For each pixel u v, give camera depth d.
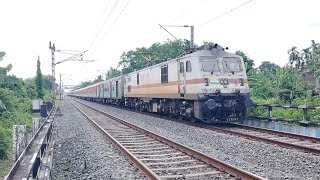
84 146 13.81
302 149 11.47
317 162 9.82
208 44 19.77
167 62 23.38
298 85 24.36
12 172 6.11
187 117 21.55
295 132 16.09
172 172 8.98
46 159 8.79
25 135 11.24
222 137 14.73
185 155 11.22
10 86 28.44
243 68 19.31
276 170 9.32
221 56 19.23
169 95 23.03
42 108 23.06
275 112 19.02
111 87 47.44
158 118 25.08
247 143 12.95
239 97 18.84
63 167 10.70
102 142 14.45
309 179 8.33
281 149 11.60
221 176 8.44
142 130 17.39
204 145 13.43
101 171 9.43
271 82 26.67
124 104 41.53
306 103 18.30
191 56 19.52
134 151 12.11
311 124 15.70
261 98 25.17
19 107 24.72
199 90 18.67
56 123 24.50
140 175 8.77
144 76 29.45
